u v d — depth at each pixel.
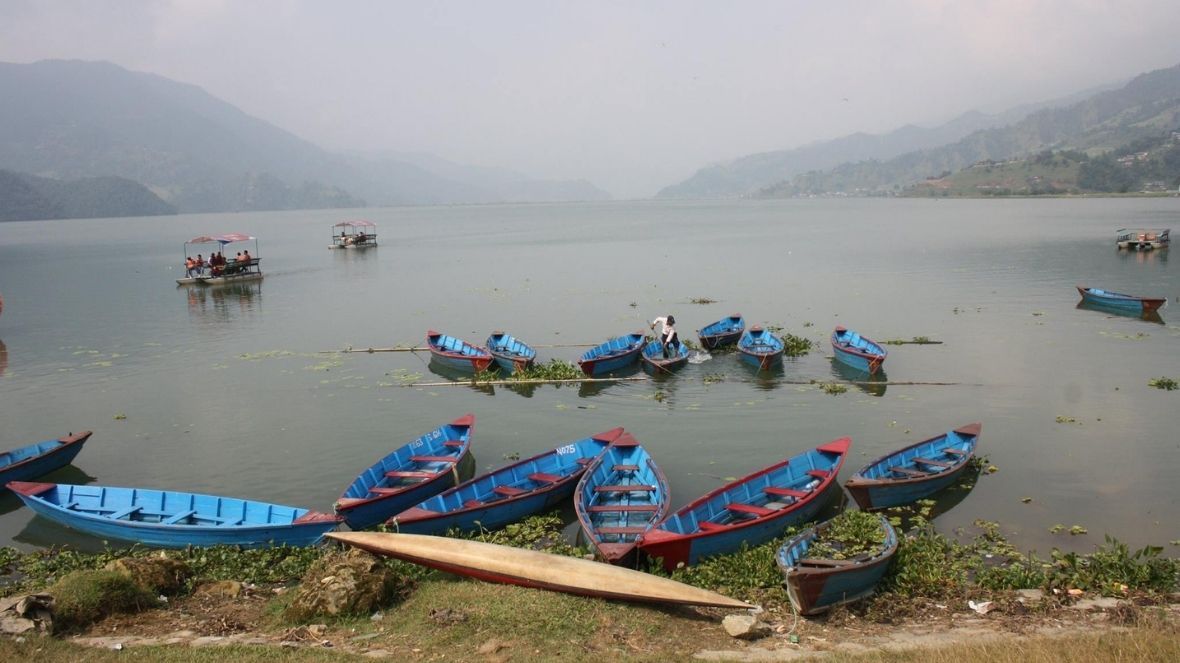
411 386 32.78
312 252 106.44
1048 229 115.38
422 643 12.17
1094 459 22.58
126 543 18.45
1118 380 30.80
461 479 22.36
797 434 25.50
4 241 158.75
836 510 19.81
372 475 20.88
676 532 16.75
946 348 36.97
